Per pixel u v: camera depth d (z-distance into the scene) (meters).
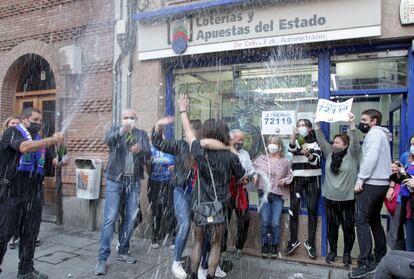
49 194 6.55
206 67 5.37
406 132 4.23
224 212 3.21
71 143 6.00
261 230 4.59
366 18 4.15
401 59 4.31
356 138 4.03
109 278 3.83
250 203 4.84
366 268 3.76
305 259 4.39
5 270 4.02
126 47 5.62
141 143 4.23
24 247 3.64
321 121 4.49
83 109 5.97
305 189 4.41
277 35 4.61
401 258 2.54
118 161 4.07
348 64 4.54
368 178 3.74
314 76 4.71
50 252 4.67
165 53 5.32
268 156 4.52
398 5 4.09
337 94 4.54
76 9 6.19
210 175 3.15
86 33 6.03
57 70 6.26
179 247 3.68
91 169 5.52
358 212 3.82
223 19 4.91
